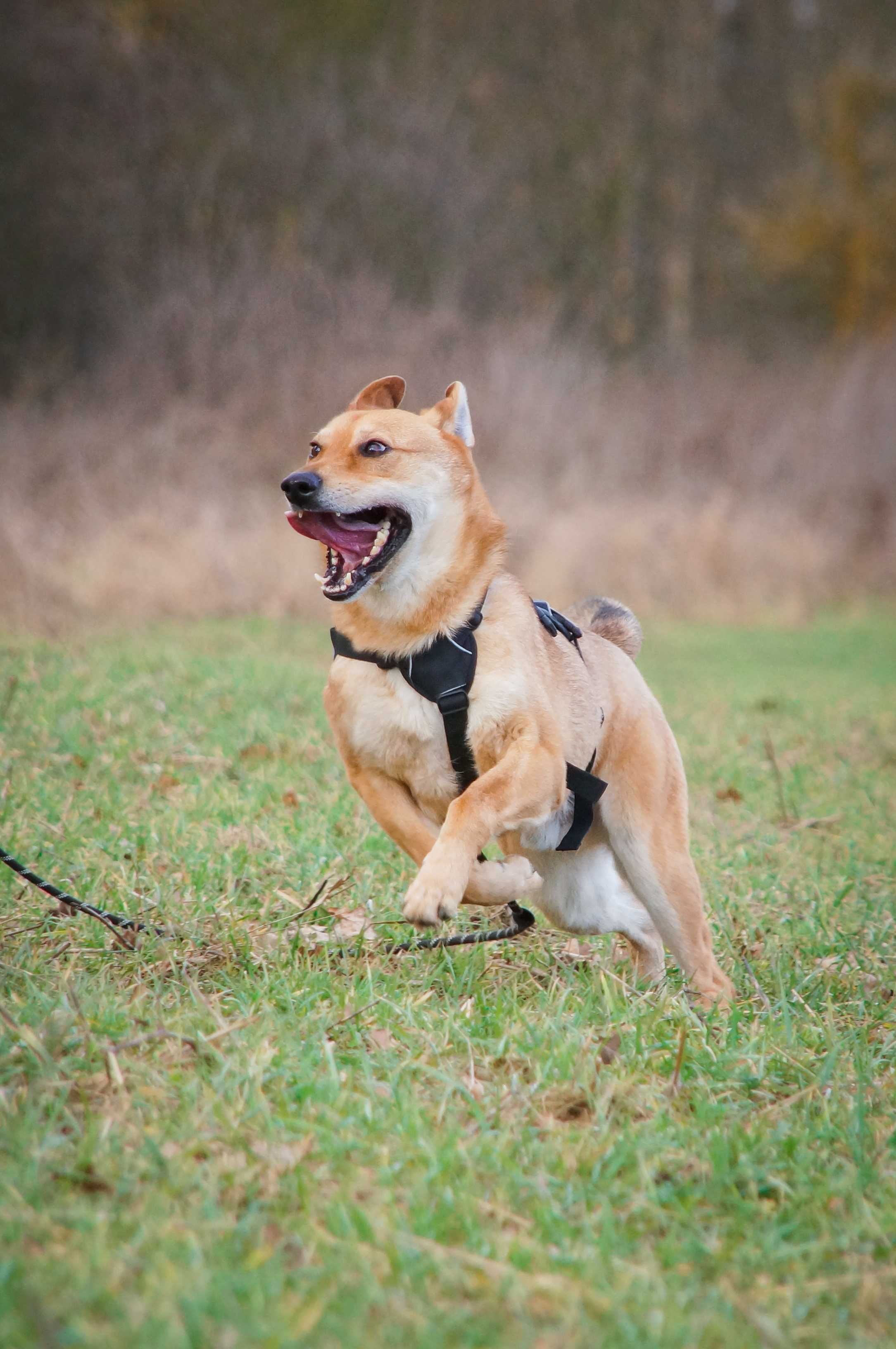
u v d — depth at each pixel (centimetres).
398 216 3191
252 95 3188
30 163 2856
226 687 1198
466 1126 411
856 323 3869
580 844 586
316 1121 395
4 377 2656
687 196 3922
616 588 2336
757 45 4047
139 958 517
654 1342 301
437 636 533
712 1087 448
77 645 1457
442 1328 300
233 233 2936
